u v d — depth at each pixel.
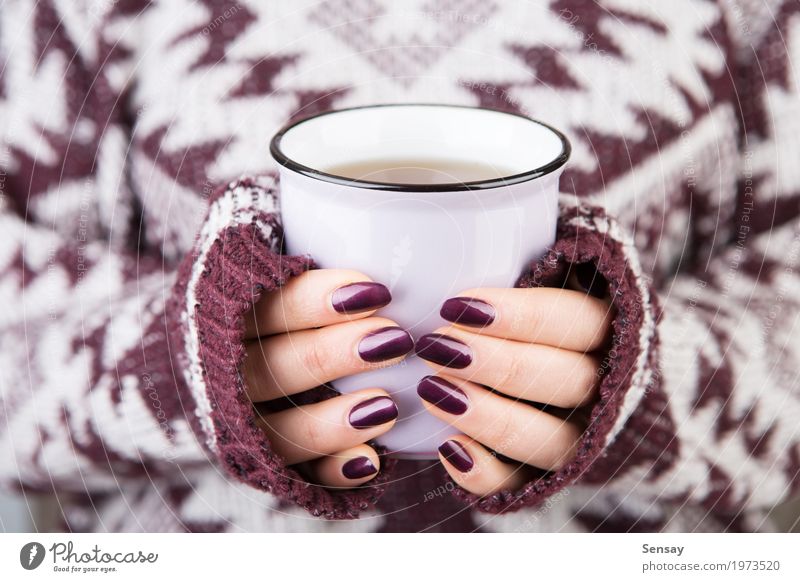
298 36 0.57
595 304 0.35
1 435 0.47
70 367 0.46
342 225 0.32
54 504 0.48
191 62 0.56
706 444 0.46
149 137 0.56
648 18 0.56
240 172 0.56
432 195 0.31
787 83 0.56
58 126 0.53
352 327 0.33
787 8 0.56
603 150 0.57
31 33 0.52
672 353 0.47
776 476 0.47
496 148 0.37
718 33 0.56
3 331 0.48
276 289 0.34
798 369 0.47
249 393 0.35
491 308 0.33
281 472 0.34
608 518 0.47
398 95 0.58
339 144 0.37
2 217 0.50
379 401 0.34
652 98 0.56
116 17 0.54
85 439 0.46
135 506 0.48
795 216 0.56
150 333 0.47
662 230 0.58
